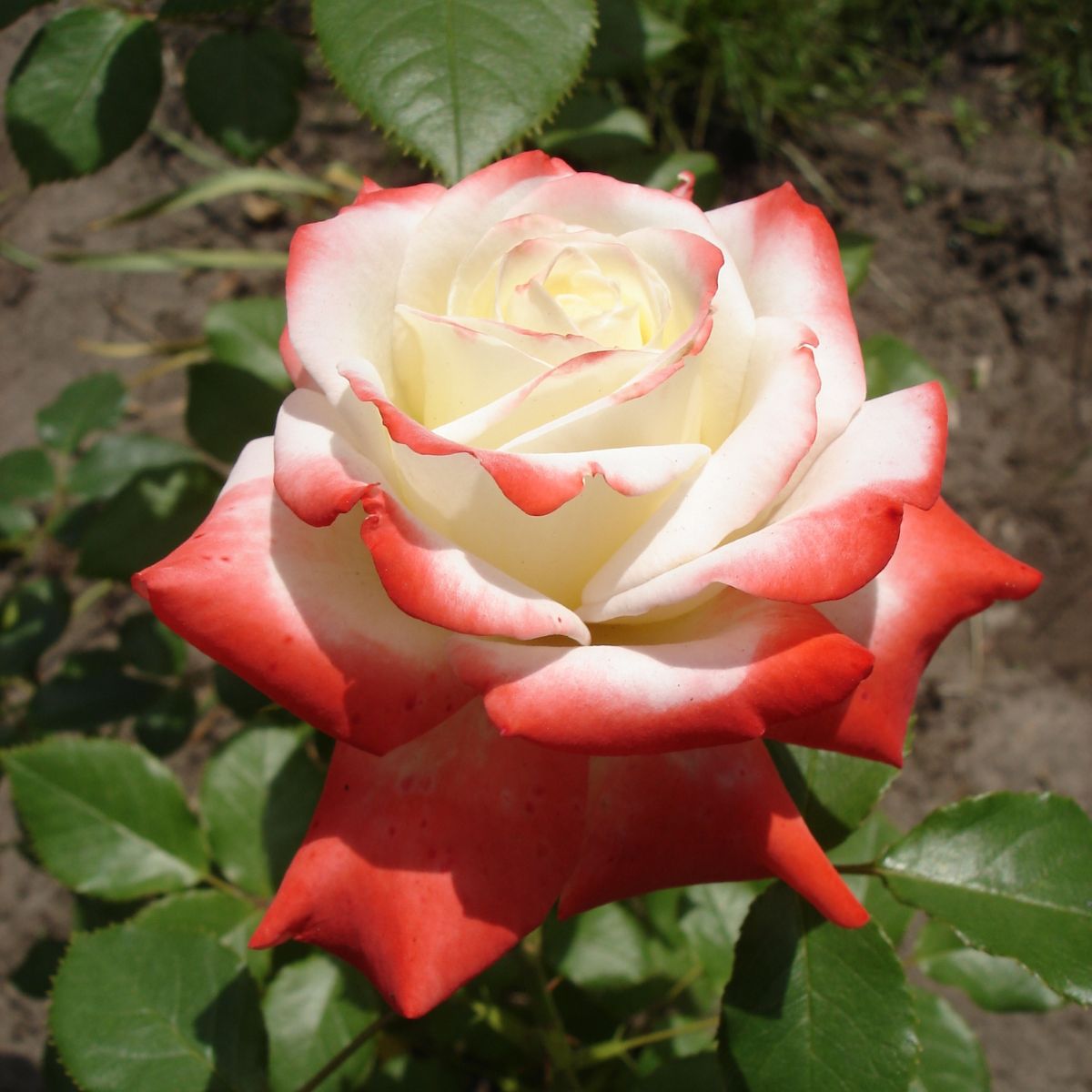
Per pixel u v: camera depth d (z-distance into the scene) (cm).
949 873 25
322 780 31
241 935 30
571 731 20
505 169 23
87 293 53
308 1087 26
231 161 53
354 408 21
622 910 33
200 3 27
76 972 26
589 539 21
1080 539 52
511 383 21
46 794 29
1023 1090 46
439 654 21
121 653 36
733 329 22
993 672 51
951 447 53
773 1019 24
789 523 21
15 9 28
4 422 51
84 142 28
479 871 21
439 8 24
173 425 52
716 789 22
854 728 22
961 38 56
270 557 21
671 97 54
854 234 33
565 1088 31
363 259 22
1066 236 54
